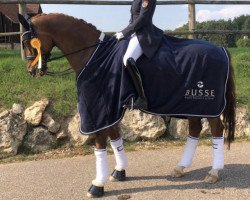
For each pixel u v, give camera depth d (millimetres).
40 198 4727
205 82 4719
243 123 7047
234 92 4984
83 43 4734
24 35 4664
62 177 5352
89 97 4598
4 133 6332
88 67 4613
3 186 5109
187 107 4766
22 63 8102
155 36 4680
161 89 4688
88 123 4621
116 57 4605
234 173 5324
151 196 4684
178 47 4793
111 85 4586
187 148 5309
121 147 5188
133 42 4609
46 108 6719
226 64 4824
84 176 5371
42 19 4688
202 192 4750
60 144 6555
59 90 7090
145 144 6684
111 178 5172
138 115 6848
